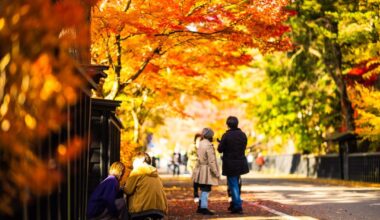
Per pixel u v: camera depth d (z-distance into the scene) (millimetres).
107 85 19859
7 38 4188
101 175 11922
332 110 40781
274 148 58031
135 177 11180
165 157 74938
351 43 32188
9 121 4137
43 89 4141
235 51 17547
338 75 35844
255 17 15023
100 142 12031
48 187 4258
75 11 4254
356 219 13781
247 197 20344
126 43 15922
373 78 33375
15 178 4238
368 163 32938
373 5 27953
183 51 17234
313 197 20812
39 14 4145
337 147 42750
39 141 5426
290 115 42000
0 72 4172
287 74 40656
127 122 29906
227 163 14859
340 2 30016
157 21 14133
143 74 18359
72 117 7070
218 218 13602
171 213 14805
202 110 47812
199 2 14594
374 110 28078
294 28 33688
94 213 9898
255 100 43938
